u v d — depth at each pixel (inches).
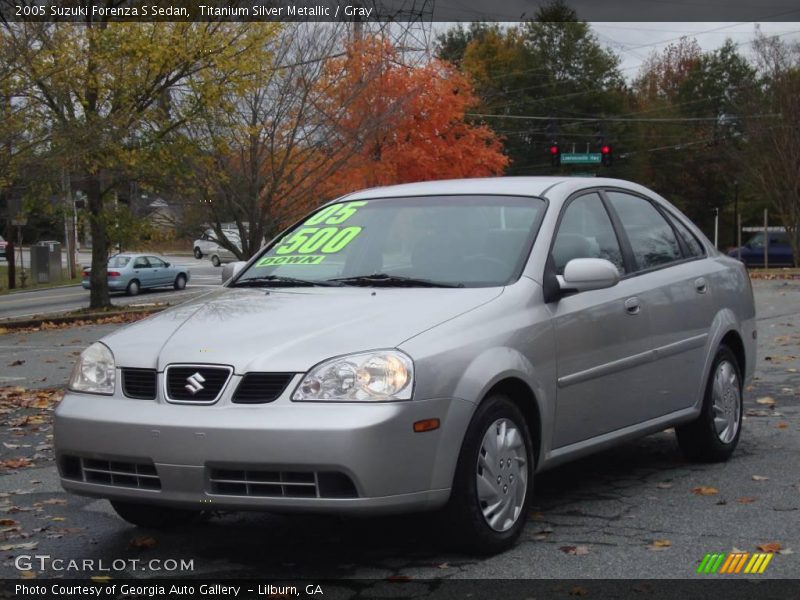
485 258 218.8
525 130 2753.4
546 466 210.4
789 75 1728.6
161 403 182.7
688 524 211.0
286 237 252.5
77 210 997.2
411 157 1151.6
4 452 303.1
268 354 180.5
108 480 188.7
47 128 868.6
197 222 1011.3
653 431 245.6
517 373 196.2
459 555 192.4
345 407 173.3
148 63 906.1
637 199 265.1
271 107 967.6
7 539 213.2
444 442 181.2
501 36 2864.2
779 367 438.6
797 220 1723.7
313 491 173.9
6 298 1492.4
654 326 243.1
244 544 207.8
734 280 284.4
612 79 2903.5
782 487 241.1
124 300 1405.0
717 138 2564.0
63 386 450.0
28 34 831.1
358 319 191.5
